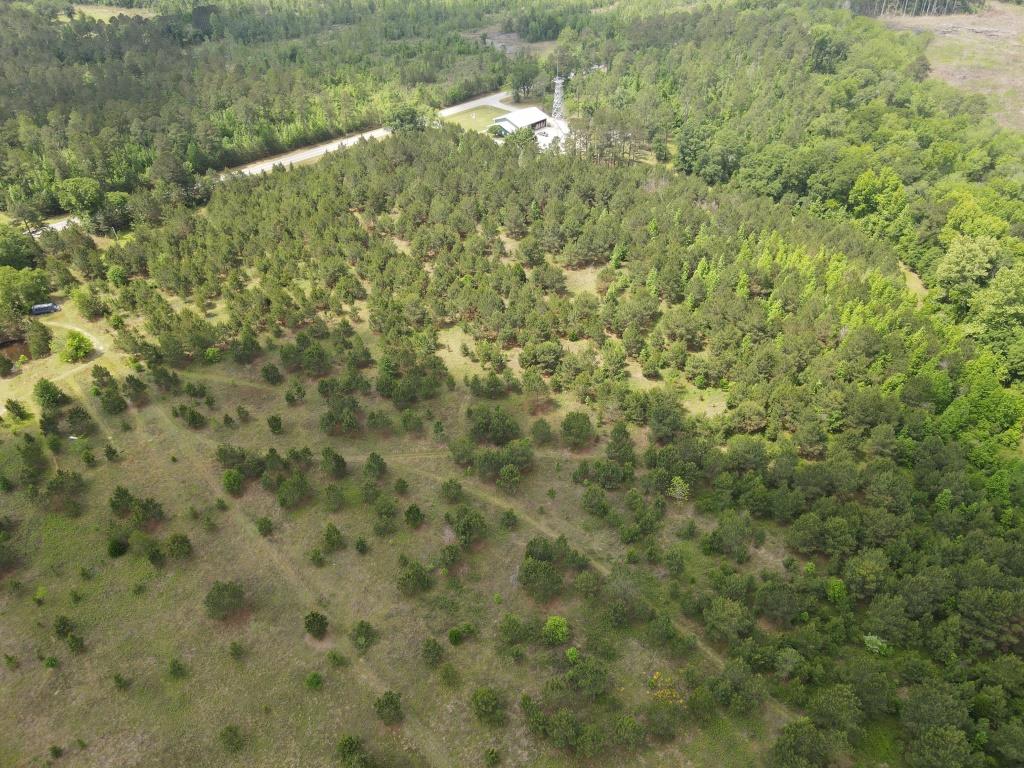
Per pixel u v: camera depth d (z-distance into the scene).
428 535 70.19
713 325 99.75
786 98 180.88
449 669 55.88
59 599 63.00
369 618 61.69
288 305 104.69
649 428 84.06
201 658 58.06
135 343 95.38
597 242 120.19
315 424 85.62
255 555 67.69
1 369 92.62
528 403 90.56
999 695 52.44
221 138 166.88
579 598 63.94
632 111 178.25
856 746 52.66
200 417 83.62
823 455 80.62
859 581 61.69
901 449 77.81
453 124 174.38
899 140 150.25
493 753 50.59
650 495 75.19
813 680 56.12
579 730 51.12
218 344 99.75
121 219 136.38
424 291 112.81
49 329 103.31
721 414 86.56
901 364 87.62
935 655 57.81
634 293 109.56
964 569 61.25
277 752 51.66
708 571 66.00
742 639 58.62
